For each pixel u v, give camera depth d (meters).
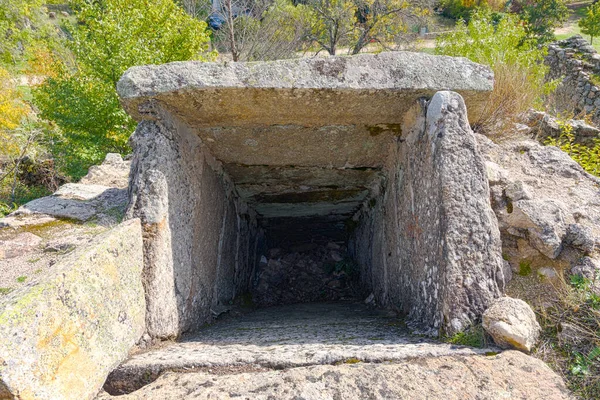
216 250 2.82
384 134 2.37
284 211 4.21
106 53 6.53
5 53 13.30
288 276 4.74
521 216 1.95
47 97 6.92
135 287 1.62
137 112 1.89
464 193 1.65
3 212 5.25
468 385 1.22
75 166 6.75
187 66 1.77
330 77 1.77
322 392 1.19
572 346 1.51
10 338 0.98
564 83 7.62
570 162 2.50
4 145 6.92
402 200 2.32
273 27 12.06
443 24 19.42
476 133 2.84
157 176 1.83
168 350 1.64
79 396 1.17
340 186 3.33
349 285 4.39
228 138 2.37
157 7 7.04
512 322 1.43
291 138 2.40
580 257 1.86
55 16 17.78
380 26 13.97
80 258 1.31
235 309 3.22
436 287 1.71
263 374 1.30
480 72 1.85
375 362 1.34
